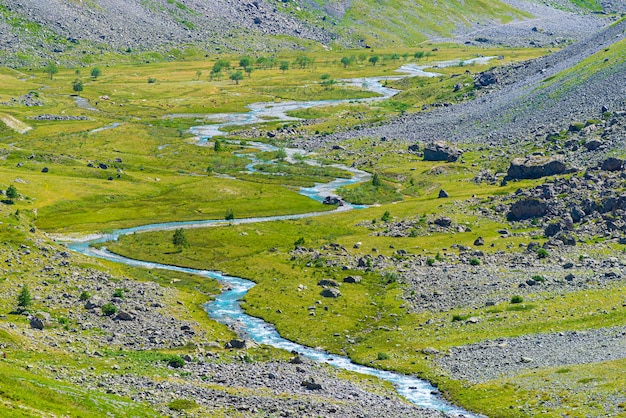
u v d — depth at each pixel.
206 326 132.25
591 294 135.75
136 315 131.75
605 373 99.00
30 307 128.62
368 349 122.56
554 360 107.75
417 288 152.62
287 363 112.44
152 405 85.50
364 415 88.19
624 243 170.88
